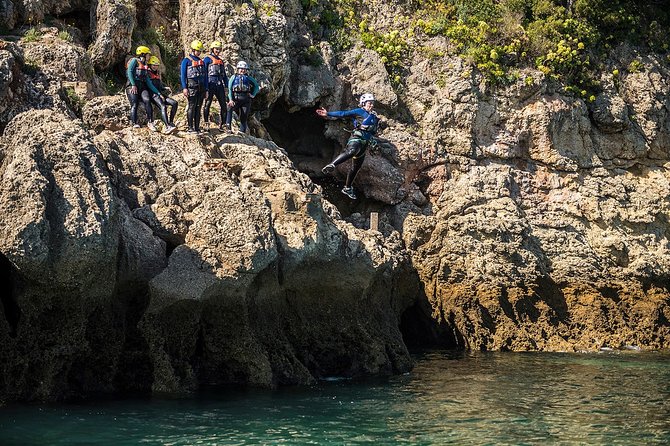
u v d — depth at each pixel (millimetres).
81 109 18172
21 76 17500
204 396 13336
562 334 22156
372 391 14469
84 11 21594
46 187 12016
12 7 19547
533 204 24328
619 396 14609
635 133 26641
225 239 13844
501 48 25531
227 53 21531
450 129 24391
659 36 28797
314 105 23766
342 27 25250
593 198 24625
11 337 12180
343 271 16203
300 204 15617
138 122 17969
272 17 22484
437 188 23812
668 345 22703
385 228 22578
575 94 25984
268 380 14320
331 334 16172
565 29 27016
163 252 14133
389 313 17906
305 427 11633
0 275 12258
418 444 10891
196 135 16625
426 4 26547
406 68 25109
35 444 10289
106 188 12672
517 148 24812
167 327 13586
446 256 21938
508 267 21891
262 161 16734
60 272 11906
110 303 13219
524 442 11164
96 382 13219
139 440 10625
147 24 22453
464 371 17312
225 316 14016
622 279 23344
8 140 13445
